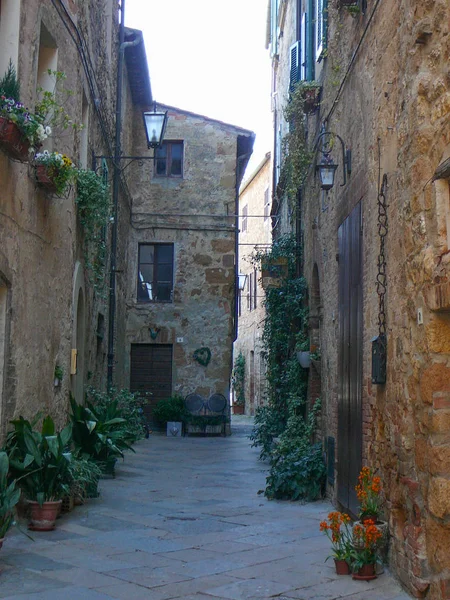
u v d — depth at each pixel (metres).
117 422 10.02
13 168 6.67
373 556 5.54
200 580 5.42
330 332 9.49
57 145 8.72
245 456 14.81
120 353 18.36
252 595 5.05
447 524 4.60
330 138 9.27
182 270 20.53
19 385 7.07
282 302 13.64
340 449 8.20
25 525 6.99
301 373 12.04
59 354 8.84
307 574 5.61
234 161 20.89
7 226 6.55
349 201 8.05
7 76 6.34
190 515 8.06
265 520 7.81
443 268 4.57
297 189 12.50
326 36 10.01
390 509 5.71
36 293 7.66
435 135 4.89
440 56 4.80
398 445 5.51
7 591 4.98
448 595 4.56
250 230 35.84
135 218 20.50
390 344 5.89
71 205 9.36
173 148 21.00
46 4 7.93
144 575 5.53
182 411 19.84
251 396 32.31
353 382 7.50
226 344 20.34
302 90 10.66
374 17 6.72
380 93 6.45
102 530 7.15
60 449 7.05
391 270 5.93
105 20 13.66
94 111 11.95
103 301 14.14
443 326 4.78
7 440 6.80
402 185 5.54
